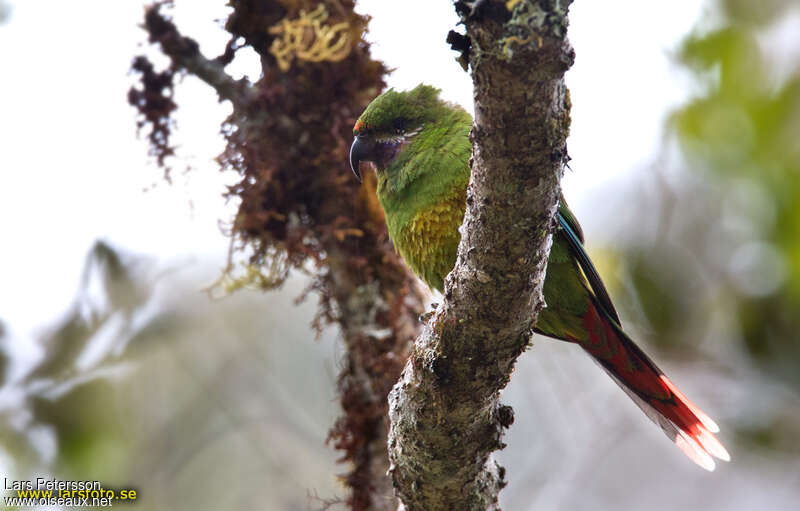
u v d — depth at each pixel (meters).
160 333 10.16
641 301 9.91
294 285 11.51
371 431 7.07
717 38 8.55
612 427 11.66
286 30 6.64
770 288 9.41
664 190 10.12
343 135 7.30
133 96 7.18
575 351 11.77
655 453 11.68
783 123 8.43
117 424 9.65
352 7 7.23
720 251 9.70
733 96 8.56
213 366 10.71
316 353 11.20
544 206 4.44
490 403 5.30
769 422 9.83
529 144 4.12
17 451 8.99
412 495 5.77
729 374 9.98
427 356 5.18
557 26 3.66
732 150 8.70
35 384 9.33
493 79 3.87
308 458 10.49
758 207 8.92
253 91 7.18
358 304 7.22
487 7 3.63
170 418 10.27
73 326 9.58
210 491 10.00
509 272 4.69
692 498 11.29
